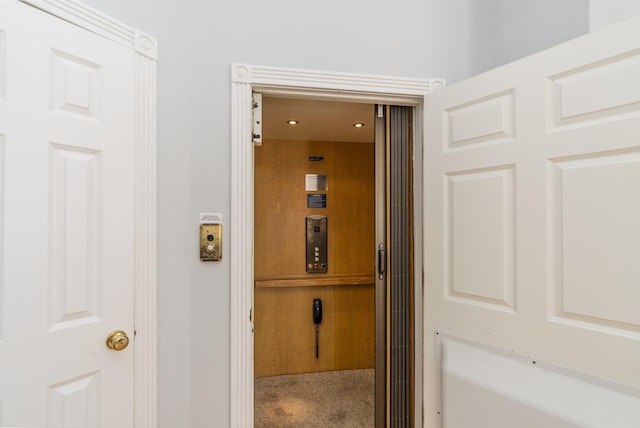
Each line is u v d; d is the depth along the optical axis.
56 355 0.94
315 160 2.78
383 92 1.43
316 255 2.76
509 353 1.14
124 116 1.10
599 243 0.94
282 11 1.34
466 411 1.25
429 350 1.42
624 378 0.89
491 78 1.21
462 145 1.31
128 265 1.10
